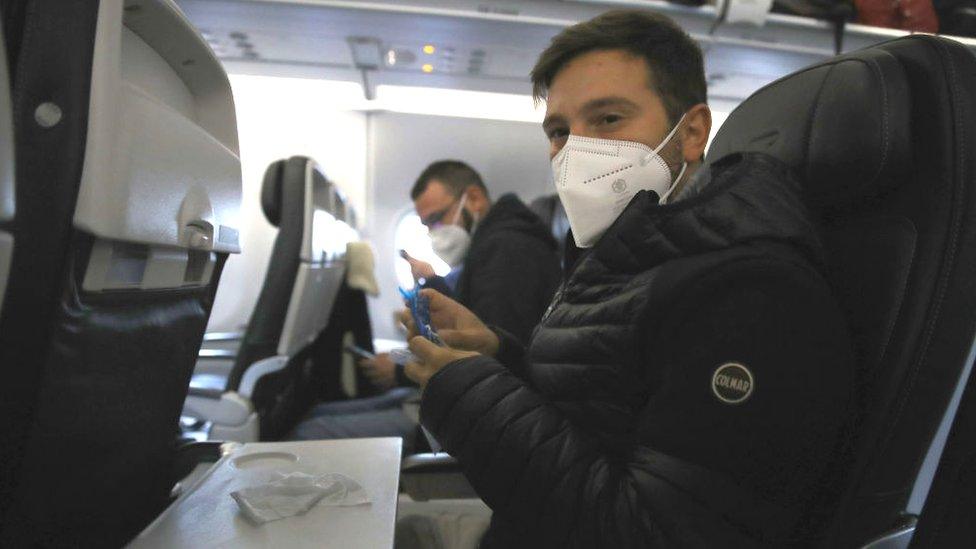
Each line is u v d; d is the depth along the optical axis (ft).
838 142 2.54
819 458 2.31
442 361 2.72
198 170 2.23
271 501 2.38
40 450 1.77
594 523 2.25
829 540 2.44
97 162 1.60
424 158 12.26
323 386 9.71
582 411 2.64
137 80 2.26
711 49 7.80
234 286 12.10
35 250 1.58
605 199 3.04
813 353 2.23
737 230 2.35
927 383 2.40
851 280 2.59
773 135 2.93
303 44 8.54
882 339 2.42
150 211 1.87
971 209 2.37
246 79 10.82
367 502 2.45
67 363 1.76
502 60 8.85
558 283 6.39
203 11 7.37
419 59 9.05
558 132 3.29
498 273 6.11
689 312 2.29
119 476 2.38
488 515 3.86
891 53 2.58
